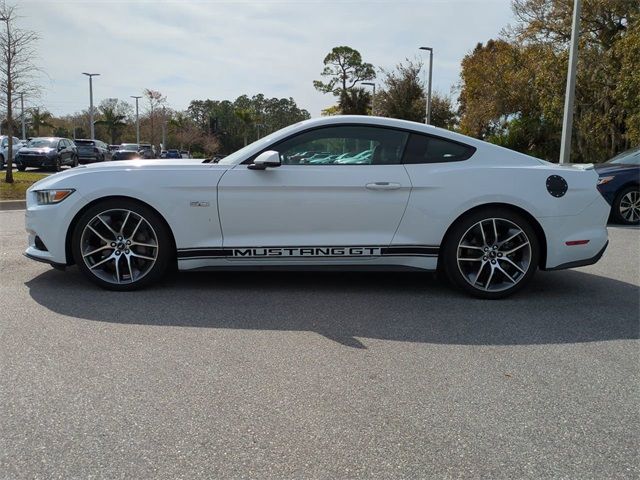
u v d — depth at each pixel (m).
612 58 20.17
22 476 2.17
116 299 4.48
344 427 2.56
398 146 4.71
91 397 2.80
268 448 2.38
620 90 18.45
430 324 4.04
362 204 4.59
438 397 2.88
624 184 9.70
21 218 9.40
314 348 3.52
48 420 2.58
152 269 4.67
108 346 3.48
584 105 21.78
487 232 4.69
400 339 3.71
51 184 4.63
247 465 2.26
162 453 2.33
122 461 2.27
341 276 5.41
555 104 22.11
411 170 4.63
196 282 5.06
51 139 24.98
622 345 3.68
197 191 4.55
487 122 29.30
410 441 2.46
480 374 3.18
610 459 2.36
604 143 22.62
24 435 2.45
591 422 2.66
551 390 2.99
